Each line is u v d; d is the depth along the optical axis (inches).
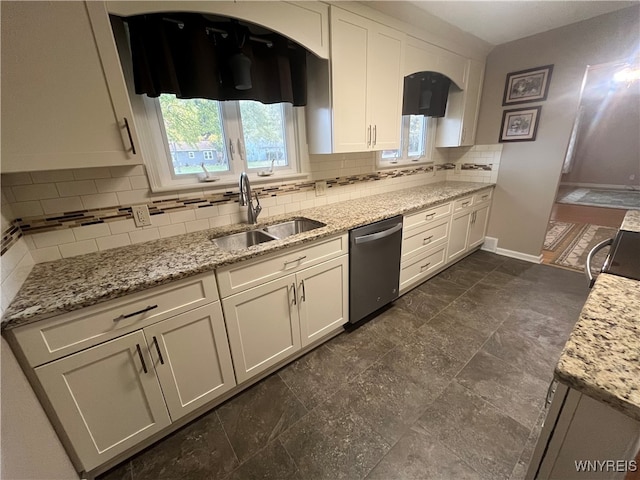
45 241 51.8
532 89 107.0
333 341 78.1
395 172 113.7
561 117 103.0
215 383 56.3
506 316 85.9
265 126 75.9
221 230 69.3
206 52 56.6
